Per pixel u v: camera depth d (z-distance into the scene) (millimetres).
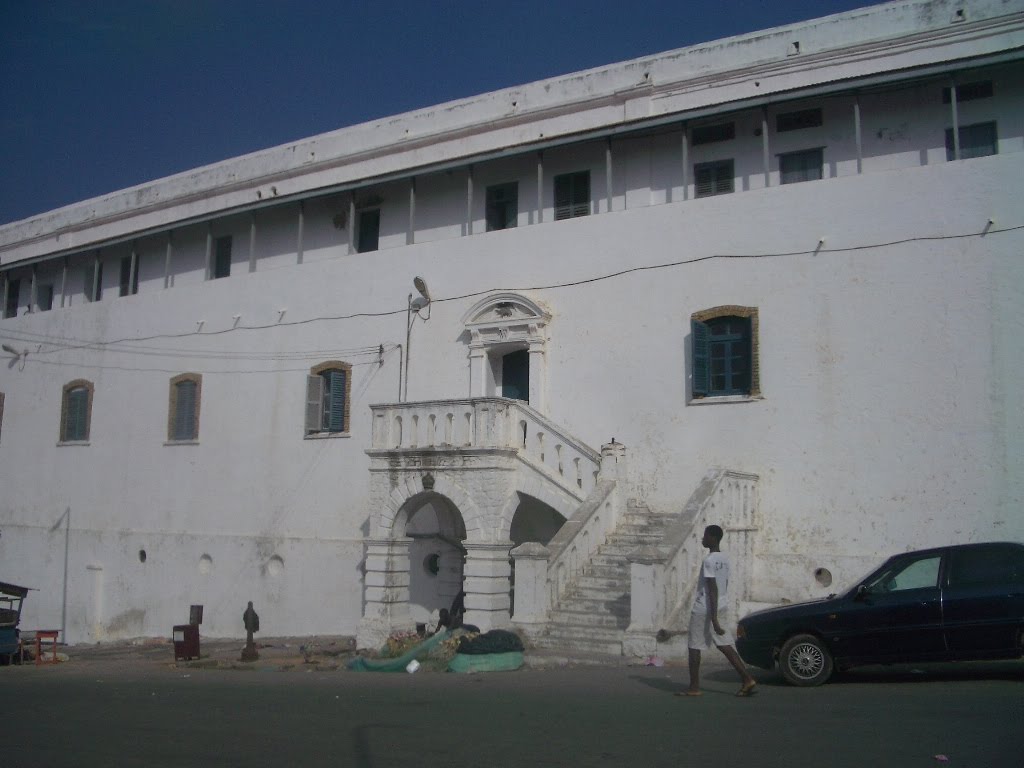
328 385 24281
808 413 17547
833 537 17031
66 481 29969
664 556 14562
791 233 18109
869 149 19203
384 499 19172
